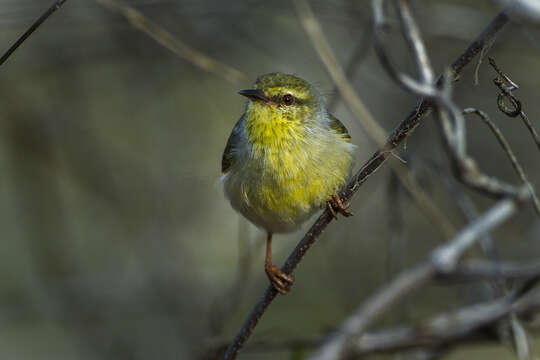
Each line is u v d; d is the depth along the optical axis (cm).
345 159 823
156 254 1334
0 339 1279
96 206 1416
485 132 1320
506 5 564
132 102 1463
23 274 1370
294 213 830
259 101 818
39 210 1359
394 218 1025
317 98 867
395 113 1364
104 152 1416
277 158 808
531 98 1324
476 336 945
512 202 764
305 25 810
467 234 806
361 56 998
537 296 909
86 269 1367
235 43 1373
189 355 1238
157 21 1309
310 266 1315
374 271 1259
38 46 1366
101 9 1238
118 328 1288
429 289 1220
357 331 866
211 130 1451
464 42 1170
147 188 1388
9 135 1380
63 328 1301
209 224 1418
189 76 1425
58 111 1407
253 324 734
